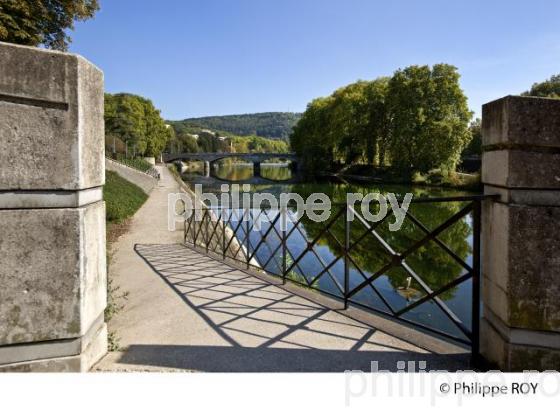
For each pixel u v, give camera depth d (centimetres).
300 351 267
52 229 203
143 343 284
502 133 207
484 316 242
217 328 312
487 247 234
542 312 203
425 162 3722
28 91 191
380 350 266
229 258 686
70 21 1650
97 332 245
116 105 5253
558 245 199
